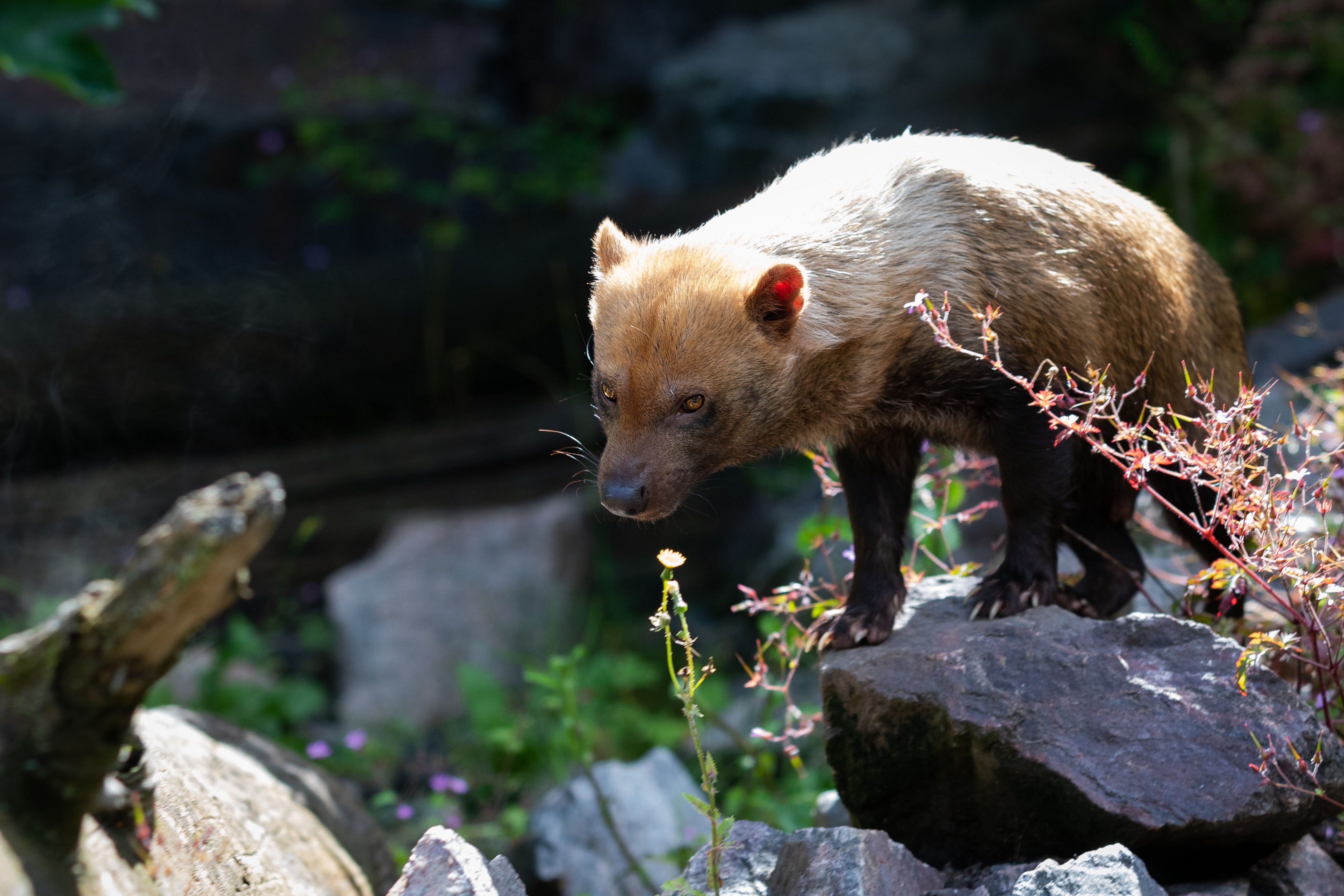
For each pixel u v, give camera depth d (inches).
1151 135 665.0
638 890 249.4
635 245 231.0
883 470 223.0
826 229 211.2
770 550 491.2
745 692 424.2
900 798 193.5
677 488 206.1
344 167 755.4
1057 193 212.4
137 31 906.7
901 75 797.9
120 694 128.6
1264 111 593.9
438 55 951.0
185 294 622.5
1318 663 186.4
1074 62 746.2
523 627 495.5
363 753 385.1
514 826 308.3
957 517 239.3
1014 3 767.1
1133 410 220.5
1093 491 233.1
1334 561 177.3
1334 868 180.2
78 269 690.2
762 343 203.0
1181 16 649.0
